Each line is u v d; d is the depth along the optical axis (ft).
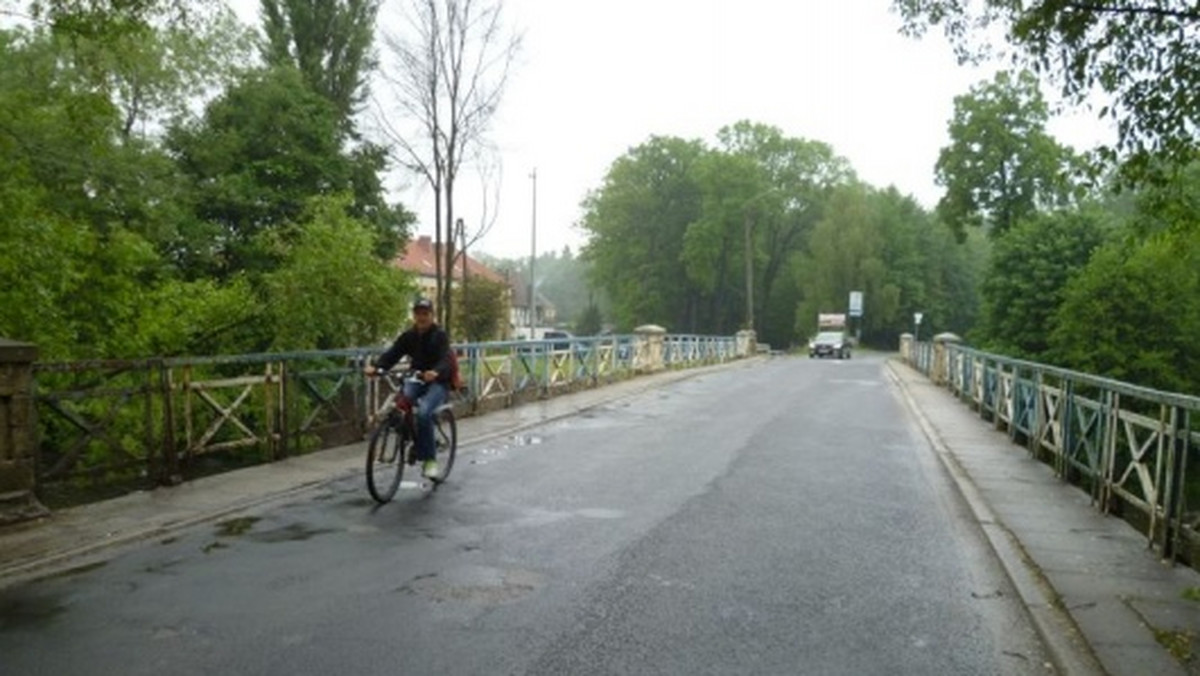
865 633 15.26
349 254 47.47
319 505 24.72
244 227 76.54
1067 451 29.84
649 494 26.68
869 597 17.22
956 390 66.18
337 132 83.56
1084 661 13.96
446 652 14.01
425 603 16.34
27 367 21.65
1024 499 26.86
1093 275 92.73
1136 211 27.55
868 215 232.12
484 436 38.58
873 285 227.81
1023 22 21.50
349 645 14.25
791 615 16.05
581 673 13.30
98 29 29.01
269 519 22.98
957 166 132.87
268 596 16.66
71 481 23.79
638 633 14.97
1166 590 17.58
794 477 29.96
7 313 34.88
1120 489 23.89
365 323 49.39
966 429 44.60
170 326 45.01
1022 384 38.93
